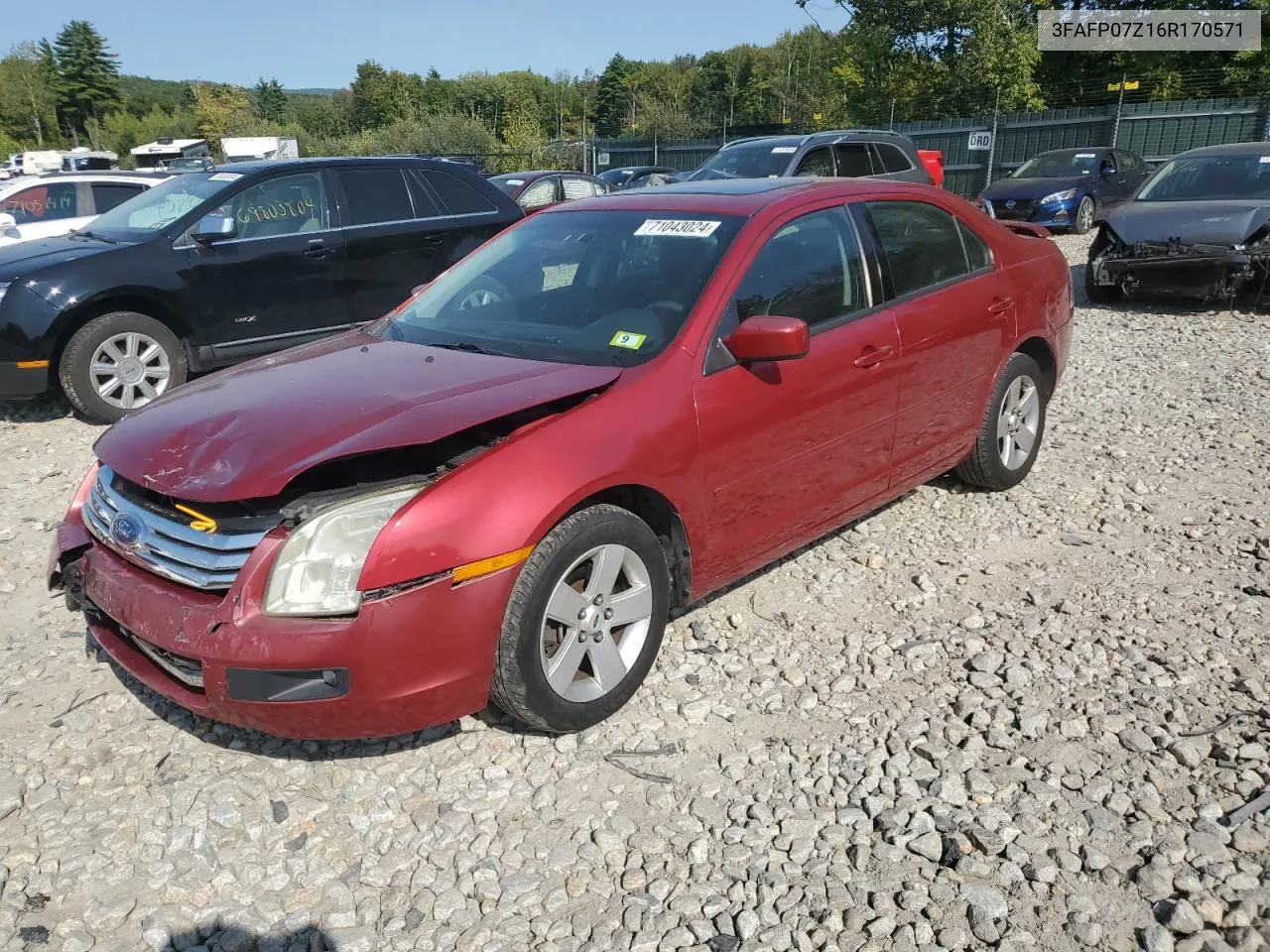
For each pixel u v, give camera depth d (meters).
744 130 29.05
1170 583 4.14
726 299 3.55
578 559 3.04
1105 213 17.48
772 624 3.92
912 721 3.25
